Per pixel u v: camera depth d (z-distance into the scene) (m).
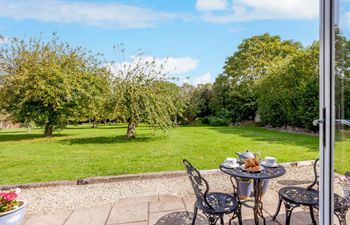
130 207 2.97
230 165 2.40
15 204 2.46
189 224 2.52
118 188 3.74
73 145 8.02
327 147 1.47
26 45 10.77
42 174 4.50
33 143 8.62
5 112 11.01
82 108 11.16
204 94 21.03
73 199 3.31
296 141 8.17
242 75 18.05
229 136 10.12
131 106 8.80
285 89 11.17
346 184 1.49
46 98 10.22
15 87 10.31
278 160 5.27
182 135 10.71
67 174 4.48
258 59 17.48
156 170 4.71
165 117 9.20
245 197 2.89
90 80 11.21
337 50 1.44
